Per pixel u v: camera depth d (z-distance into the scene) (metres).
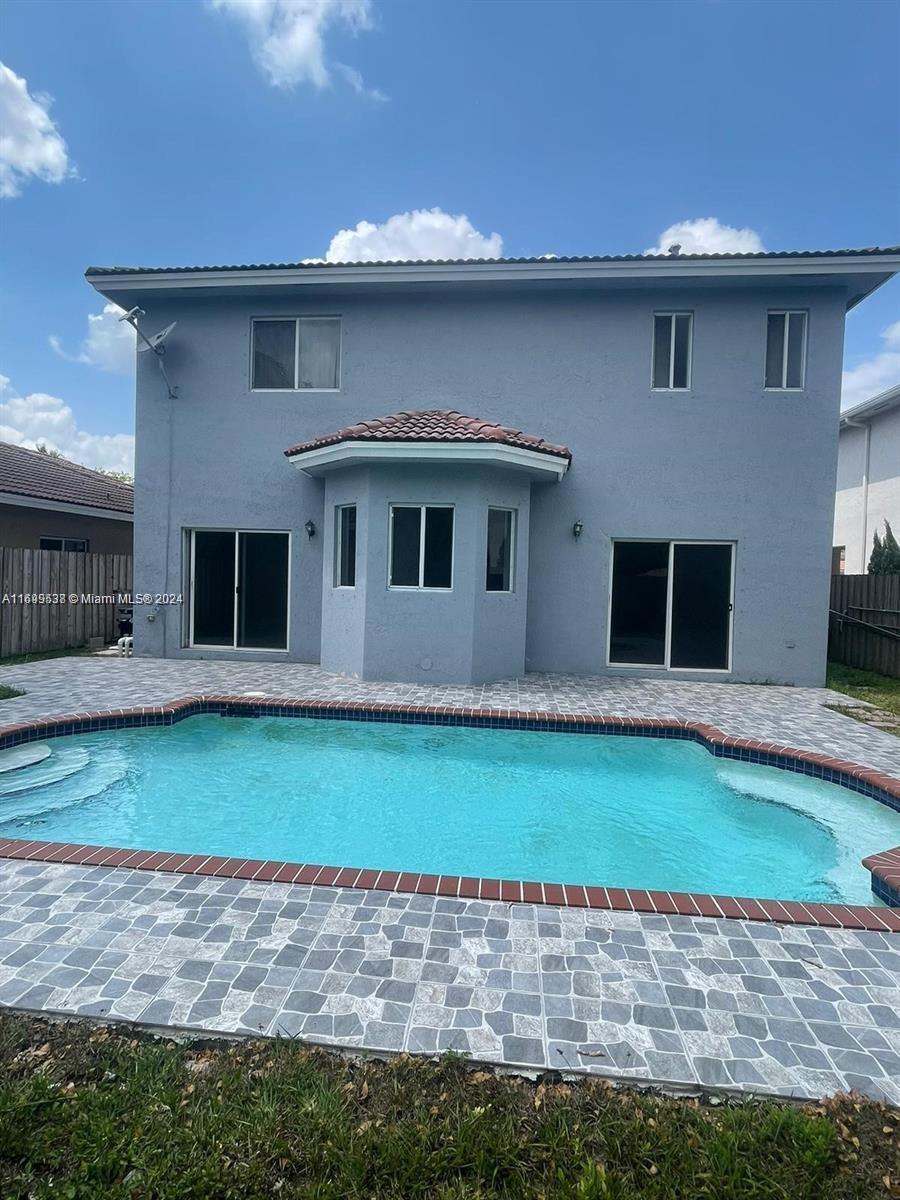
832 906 4.40
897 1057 2.99
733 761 8.35
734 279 12.37
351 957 3.64
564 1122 2.57
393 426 11.62
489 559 12.11
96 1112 2.55
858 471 21.91
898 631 14.14
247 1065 2.82
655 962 3.70
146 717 9.22
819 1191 2.29
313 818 7.28
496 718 9.36
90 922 3.94
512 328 13.38
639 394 13.18
